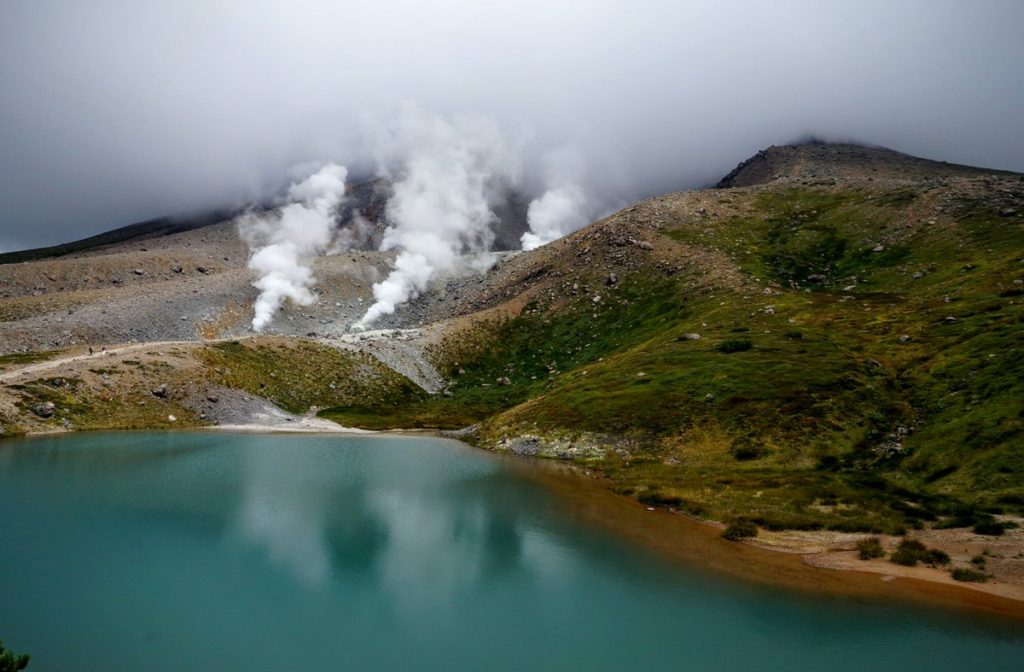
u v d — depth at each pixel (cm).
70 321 18425
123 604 3238
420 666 2653
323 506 5334
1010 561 3391
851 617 2930
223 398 11850
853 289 13112
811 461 6222
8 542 4112
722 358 9456
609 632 2930
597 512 5147
